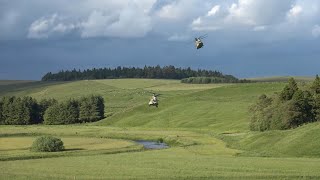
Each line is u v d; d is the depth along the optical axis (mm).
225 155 77938
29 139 121188
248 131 126625
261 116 117750
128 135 129375
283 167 57812
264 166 58938
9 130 149375
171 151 87188
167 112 188500
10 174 54906
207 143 103500
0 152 87062
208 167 59094
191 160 68312
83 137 129250
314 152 73250
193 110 184125
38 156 80250
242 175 52156
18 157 77500
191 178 51219
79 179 51250
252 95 197750
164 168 58969
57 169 59156
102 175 53625
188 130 143000
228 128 144625
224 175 52375
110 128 158375
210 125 157875
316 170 55000
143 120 184125
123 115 198750
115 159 71500
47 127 169500
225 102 190125
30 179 51281
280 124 108938
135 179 51094
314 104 109062
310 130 81438
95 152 87500
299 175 51625
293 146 77375
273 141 85500
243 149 88062
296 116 107125
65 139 121750
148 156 76375
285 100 114812
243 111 168875
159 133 132375
